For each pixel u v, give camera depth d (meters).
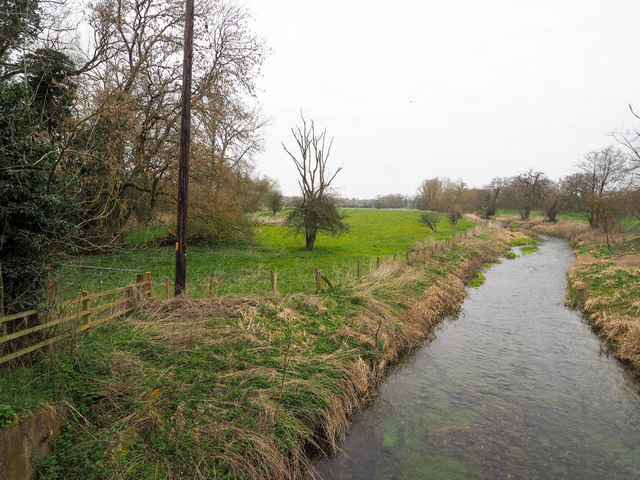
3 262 6.39
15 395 5.67
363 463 6.91
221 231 26.78
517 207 78.50
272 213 72.81
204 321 10.05
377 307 12.94
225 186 22.98
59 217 7.26
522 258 31.30
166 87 21.59
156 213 25.36
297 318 11.26
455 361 11.30
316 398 7.71
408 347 11.94
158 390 7.17
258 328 10.09
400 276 17.36
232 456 5.91
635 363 10.66
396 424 8.12
